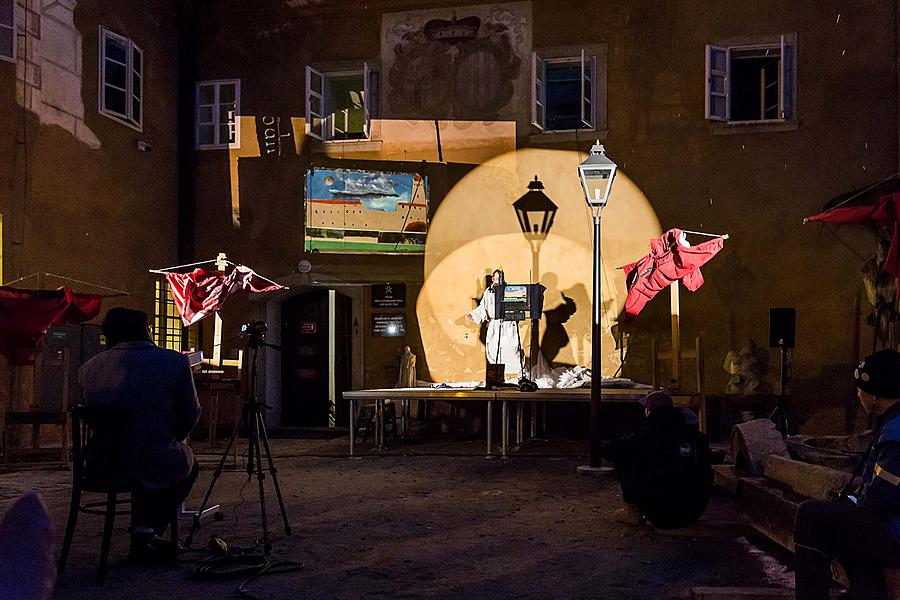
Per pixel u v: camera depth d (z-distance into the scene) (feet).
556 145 47.50
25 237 40.14
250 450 19.95
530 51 48.01
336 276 49.39
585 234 46.78
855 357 42.57
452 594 15.51
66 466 35.73
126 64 47.37
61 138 42.68
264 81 51.42
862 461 11.41
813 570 10.78
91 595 15.42
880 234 40.88
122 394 17.33
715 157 45.27
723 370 44.16
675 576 16.76
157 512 17.69
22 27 40.42
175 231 51.65
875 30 43.73
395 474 32.63
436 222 48.67
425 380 47.93
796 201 44.09
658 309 45.32
